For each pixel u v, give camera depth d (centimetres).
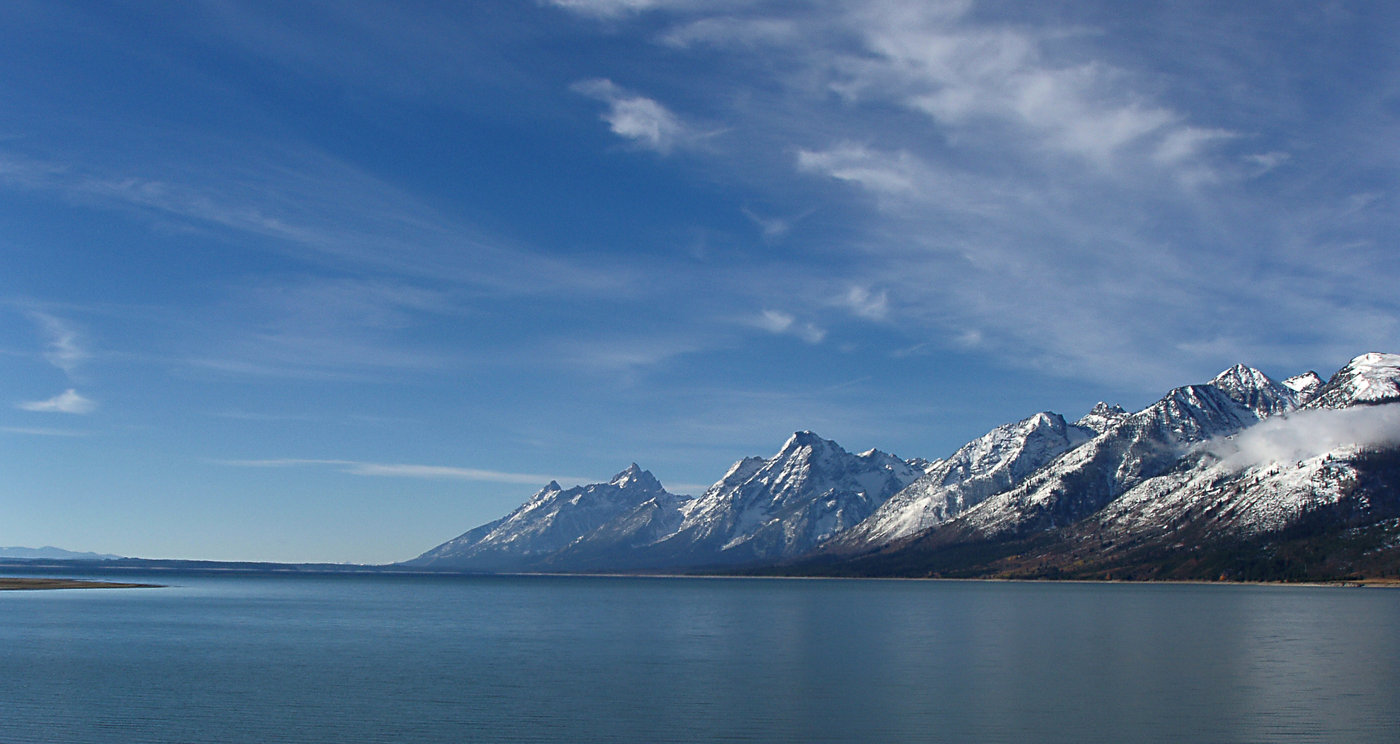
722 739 8412
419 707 9819
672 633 19200
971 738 8431
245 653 14912
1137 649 15362
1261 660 13712
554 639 17725
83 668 12925
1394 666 12975
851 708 9762
